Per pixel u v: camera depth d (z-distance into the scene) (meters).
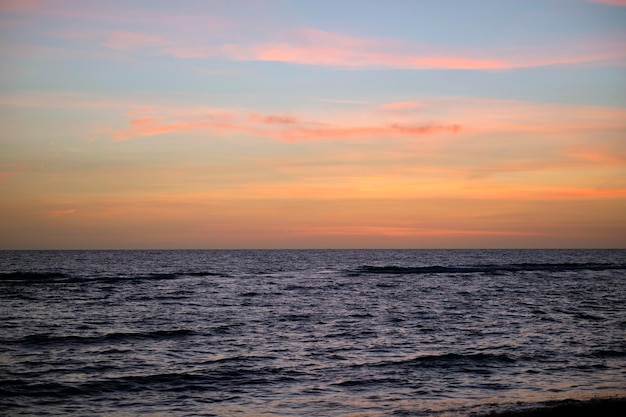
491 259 176.62
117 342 28.05
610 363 23.20
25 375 21.02
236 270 105.44
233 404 17.73
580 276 86.00
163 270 102.12
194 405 17.64
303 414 16.69
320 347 26.84
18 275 74.81
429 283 72.50
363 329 32.72
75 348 26.44
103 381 20.28
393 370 22.00
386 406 17.41
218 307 44.66
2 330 31.72
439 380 20.56
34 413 16.80
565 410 16.39
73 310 41.56
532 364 22.95
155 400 18.16
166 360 23.88
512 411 16.59
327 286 67.75
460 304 46.88
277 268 114.62
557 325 34.09
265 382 20.30
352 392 19.05
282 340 28.88
